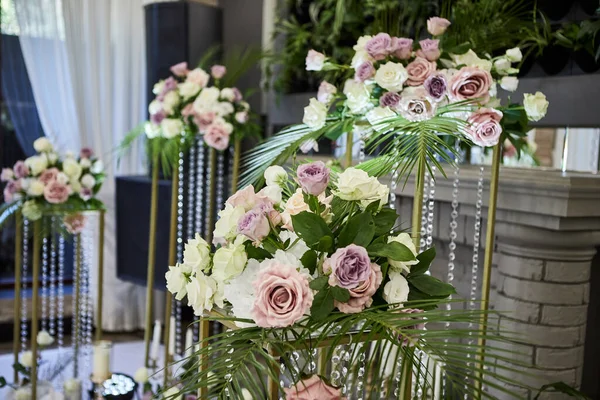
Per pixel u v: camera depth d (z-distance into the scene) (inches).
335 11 134.5
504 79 78.0
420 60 75.1
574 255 86.8
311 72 145.0
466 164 107.7
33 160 122.9
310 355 45.6
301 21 154.0
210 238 136.6
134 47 174.6
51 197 120.3
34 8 165.2
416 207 72.6
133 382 110.0
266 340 45.1
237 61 146.1
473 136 70.9
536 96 75.4
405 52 75.9
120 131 175.0
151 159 140.6
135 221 163.0
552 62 97.7
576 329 88.1
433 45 75.4
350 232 47.7
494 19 90.5
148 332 129.1
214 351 45.7
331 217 50.2
